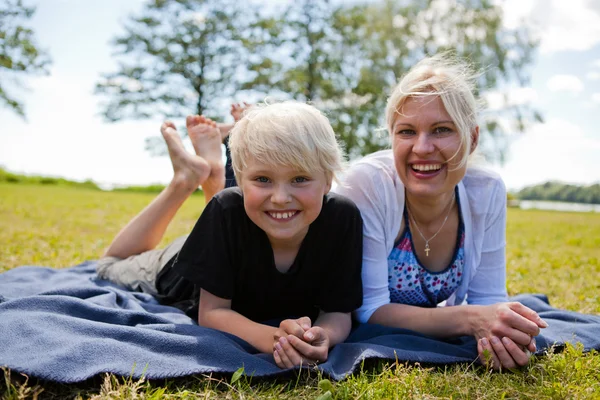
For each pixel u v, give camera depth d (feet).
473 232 8.38
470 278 8.62
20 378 5.58
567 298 11.85
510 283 13.12
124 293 8.63
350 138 79.66
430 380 6.14
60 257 14.89
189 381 5.95
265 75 75.56
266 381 6.10
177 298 9.21
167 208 10.61
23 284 9.18
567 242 26.17
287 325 6.45
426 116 7.10
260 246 7.28
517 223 40.04
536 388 5.97
